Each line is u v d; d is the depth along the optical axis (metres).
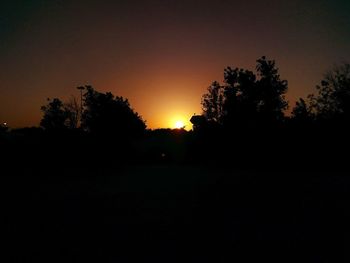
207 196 23.58
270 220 15.71
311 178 33.59
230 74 50.28
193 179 34.91
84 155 52.69
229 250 11.31
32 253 11.52
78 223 16.02
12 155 47.81
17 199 23.64
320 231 13.58
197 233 13.66
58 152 50.88
